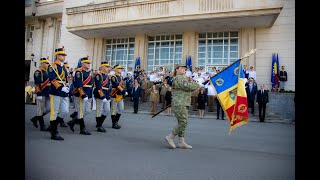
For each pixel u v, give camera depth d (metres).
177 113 5.45
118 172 3.67
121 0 19.41
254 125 10.85
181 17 17.41
